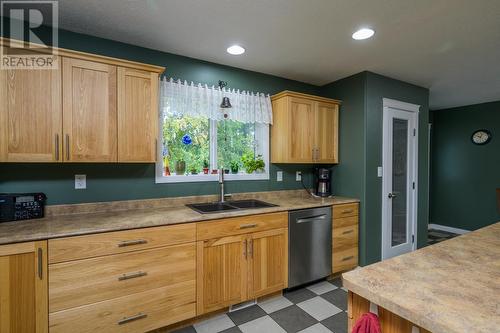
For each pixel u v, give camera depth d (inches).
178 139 102.9
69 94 70.4
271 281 91.8
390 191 126.7
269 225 91.2
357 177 120.0
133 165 92.1
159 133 96.5
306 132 117.0
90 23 78.3
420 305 29.3
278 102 117.7
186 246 76.0
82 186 84.0
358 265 117.0
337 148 126.8
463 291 32.4
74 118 71.1
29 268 58.0
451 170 191.6
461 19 75.6
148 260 70.6
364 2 67.8
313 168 136.0
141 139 80.0
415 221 138.4
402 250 131.5
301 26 79.9
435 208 199.9
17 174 75.8
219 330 76.7
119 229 66.8
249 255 87.0
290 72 119.3
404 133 133.4
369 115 118.3
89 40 85.4
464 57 102.8
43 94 67.8
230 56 101.9
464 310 28.2
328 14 73.4
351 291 37.0
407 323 32.5
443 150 196.1
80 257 62.6
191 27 80.6
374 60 105.8
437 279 35.8
